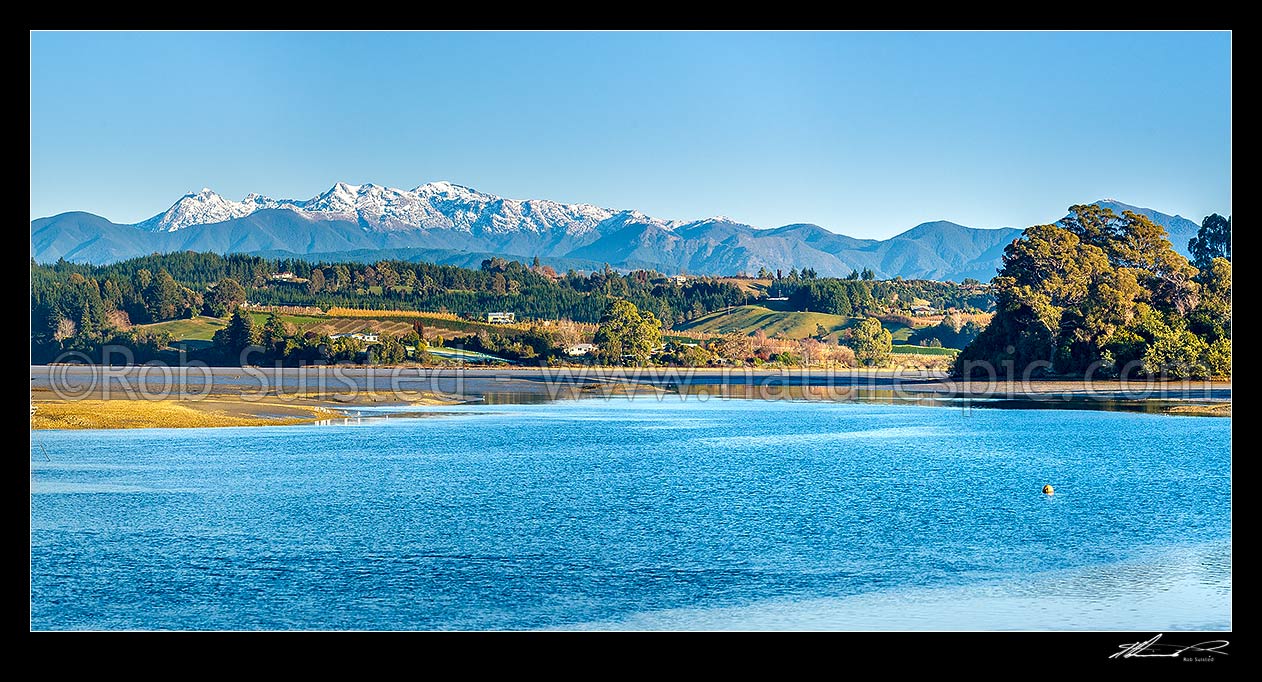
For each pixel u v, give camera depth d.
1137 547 51.34
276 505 62.78
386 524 57.09
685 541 52.78
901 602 42.38
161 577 45.91
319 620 40.34
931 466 81.25
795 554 49.97
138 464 79.38
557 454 89.38
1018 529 55.66
